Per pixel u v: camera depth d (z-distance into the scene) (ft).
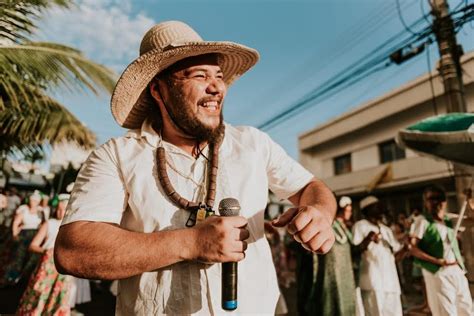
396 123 43.32
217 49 4.07
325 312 13.78
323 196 4.12
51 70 12.41
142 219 3.48
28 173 46.62
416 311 19.17
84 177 3.66
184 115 3.92
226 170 3.88
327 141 53.98
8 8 10.79
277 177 4.48
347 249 14.58
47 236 13.97
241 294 3.40
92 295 24.07
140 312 3.27
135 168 3.67
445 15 17.67
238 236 2.96
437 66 18.19
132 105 4.41
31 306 13.26
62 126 16.42
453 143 11.64
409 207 41.60
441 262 13.14
